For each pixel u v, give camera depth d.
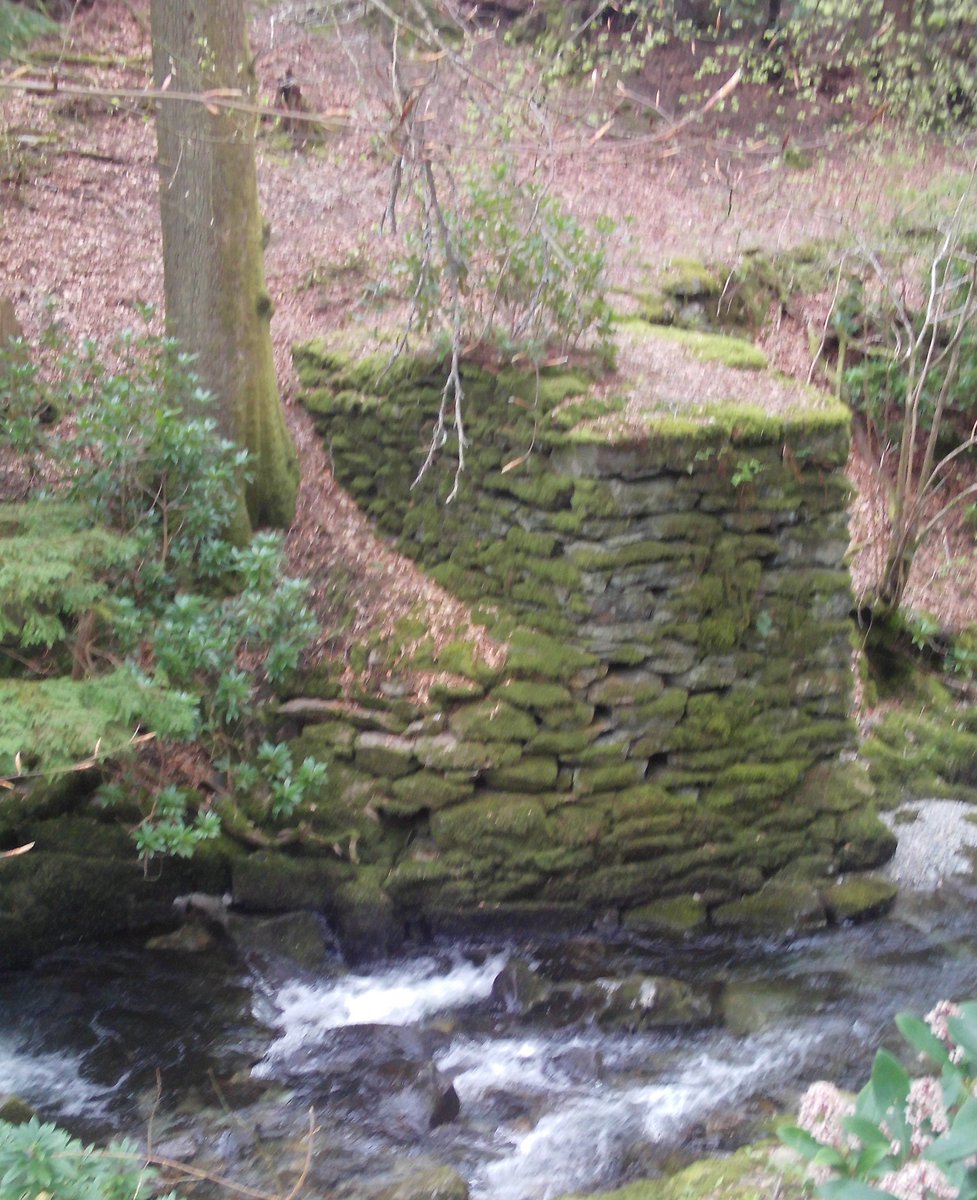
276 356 7.64
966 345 8.39
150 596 5.54
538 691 5.59
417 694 5.67
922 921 5.86
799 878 5.94
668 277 8.38
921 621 7.58
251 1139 4.18
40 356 6.93
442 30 9.41
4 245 8.05
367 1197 3.86
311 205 9.12
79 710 4.11
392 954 5.45
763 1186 3.16
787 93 11.23
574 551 5.54
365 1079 4.54
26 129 8.97
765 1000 5.16
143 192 9.03
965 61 10.25
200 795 5.46
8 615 4.92
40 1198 2.29
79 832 5.29
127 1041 4.84
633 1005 5.02
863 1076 4.60
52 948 5.30
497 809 5.48
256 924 5.39
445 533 6.23
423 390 6.29
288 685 5.75
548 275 5.76
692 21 11.08
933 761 6.77
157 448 5.54
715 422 5.53
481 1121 4.37
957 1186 1.82
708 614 5.72
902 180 9.72
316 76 9.84
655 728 5.66
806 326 8.94
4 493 5.76
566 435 5.50
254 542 5.51
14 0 4.79
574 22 10.73
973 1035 1.89
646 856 5.68
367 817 5.54
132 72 9.74
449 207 5.66
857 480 8.38
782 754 5.98
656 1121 4.36
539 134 4.85
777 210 9.60
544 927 5.59
